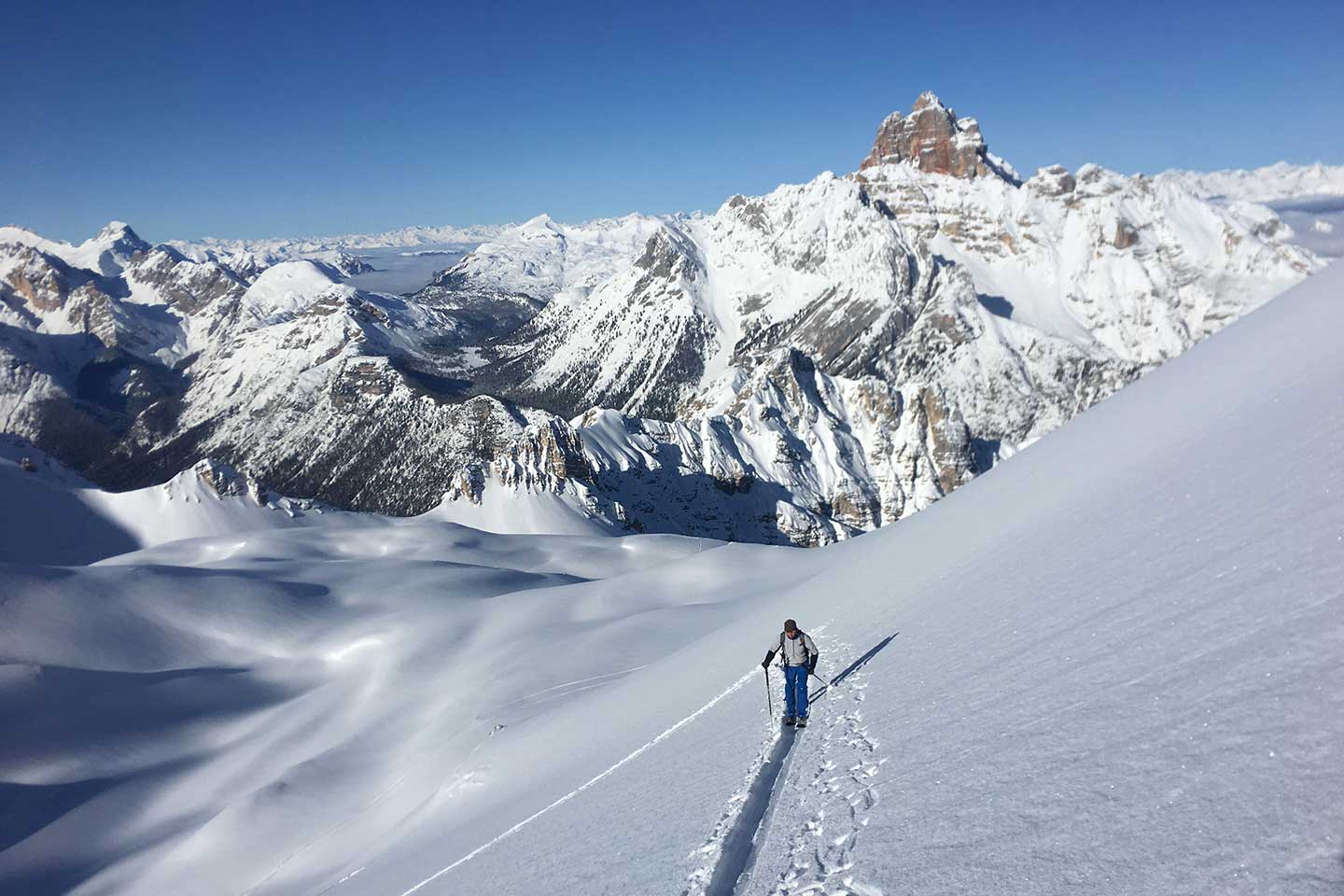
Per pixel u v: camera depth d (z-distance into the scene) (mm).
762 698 21078
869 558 44406
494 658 98438
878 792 10219
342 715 103938
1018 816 7285
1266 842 4859
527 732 48625
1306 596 8062
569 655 81938
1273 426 17797
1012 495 35062
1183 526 14211
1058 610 13672
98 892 70000
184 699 124250
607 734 32281
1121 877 5445
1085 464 31234
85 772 105562
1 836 89500
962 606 19219
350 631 144000
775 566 117625
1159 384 40969
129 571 162500
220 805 90062
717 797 13562
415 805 55562
